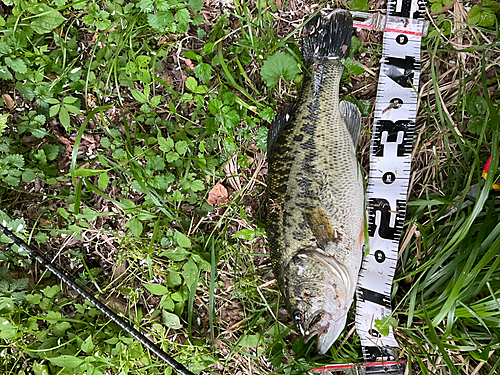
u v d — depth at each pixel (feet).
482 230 2.14
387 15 2.31
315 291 2.18
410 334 2.27
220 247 2.40
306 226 2.18
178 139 2.38
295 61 2.27
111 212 2.38
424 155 2.36
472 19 2.27
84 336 2.34
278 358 2.31
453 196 2.24
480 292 2.24
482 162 2.28
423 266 2.23
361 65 2.33
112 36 2.35
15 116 2.39
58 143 2.42
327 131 2.21
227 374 2.38
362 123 2.38
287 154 2.22
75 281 2.40
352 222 2.20
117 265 2.42
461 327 2.26
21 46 2.30
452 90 2.35
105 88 2.39
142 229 2.33
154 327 2.33
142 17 2.35
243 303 2.39
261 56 2.37
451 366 2.10
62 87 2.37
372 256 2.33
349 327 2.36
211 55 2.39
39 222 2.41
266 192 2.29
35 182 2.42
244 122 2.40
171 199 2.35
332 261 2.18
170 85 2.40
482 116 2.27
